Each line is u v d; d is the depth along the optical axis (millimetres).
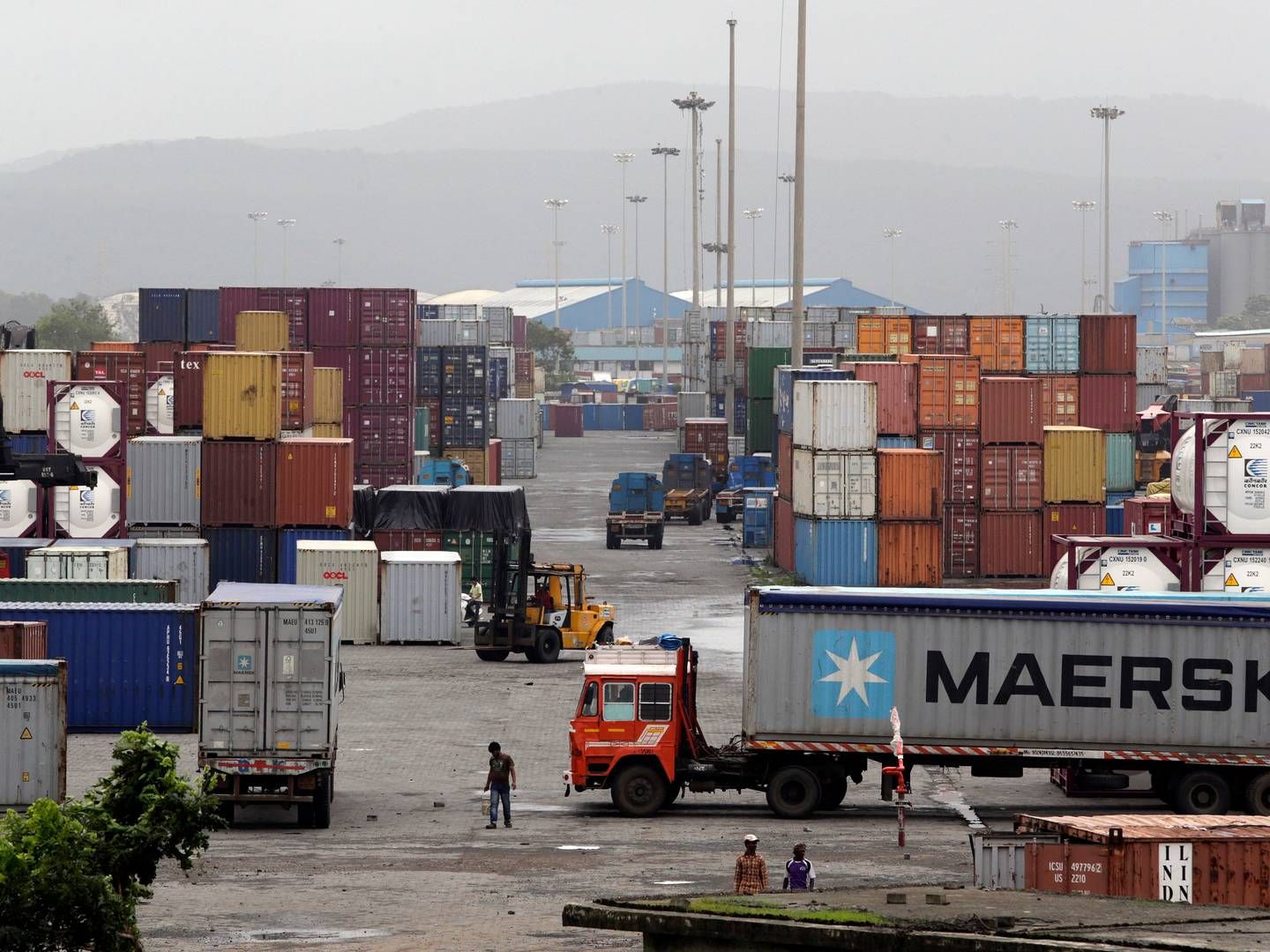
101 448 168125
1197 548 125062
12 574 147375
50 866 49031
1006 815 91250
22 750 82000
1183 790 90312
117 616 112562
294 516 169000
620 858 78500
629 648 96812
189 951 58688
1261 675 89062
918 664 89812
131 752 59250
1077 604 89375
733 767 91438
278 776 87125
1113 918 36188
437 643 158000
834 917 35750
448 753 109125
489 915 65625
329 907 67250
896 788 83312
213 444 168500
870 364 192625
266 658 86688
